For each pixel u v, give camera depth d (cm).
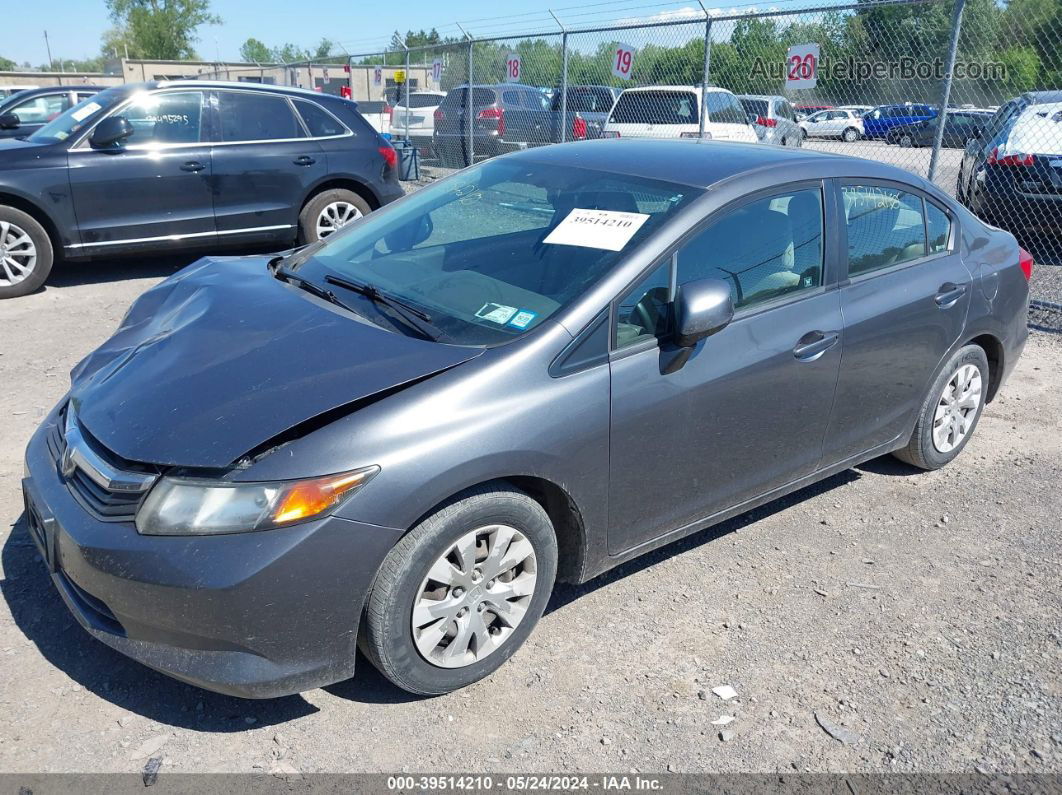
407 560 260
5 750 256
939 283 414
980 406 468
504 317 302
